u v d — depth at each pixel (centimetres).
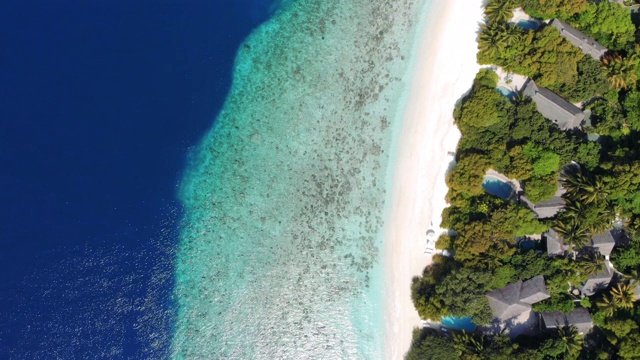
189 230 4103
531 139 3650
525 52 3672
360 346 3953
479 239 3538
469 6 3959
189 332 4050
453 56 3947
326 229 3988
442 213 3844
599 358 3472
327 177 3994
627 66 3544
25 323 4075
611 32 3653
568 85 3644
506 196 3844
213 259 4078
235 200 4078
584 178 3534
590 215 3462
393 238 3938
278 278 4025
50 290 4088
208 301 4066
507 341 3547
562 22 3728
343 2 4103
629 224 3597
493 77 3744
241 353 4019
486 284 3528
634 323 3434
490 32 3703
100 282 4094
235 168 4094
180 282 4084
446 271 3716
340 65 4047
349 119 4000
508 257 3578
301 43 4106
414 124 3956
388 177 3959
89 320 4075
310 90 4062
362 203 3962
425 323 3869
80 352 4050
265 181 4066
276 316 4019
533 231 3619
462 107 3759
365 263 3962
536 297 3544
